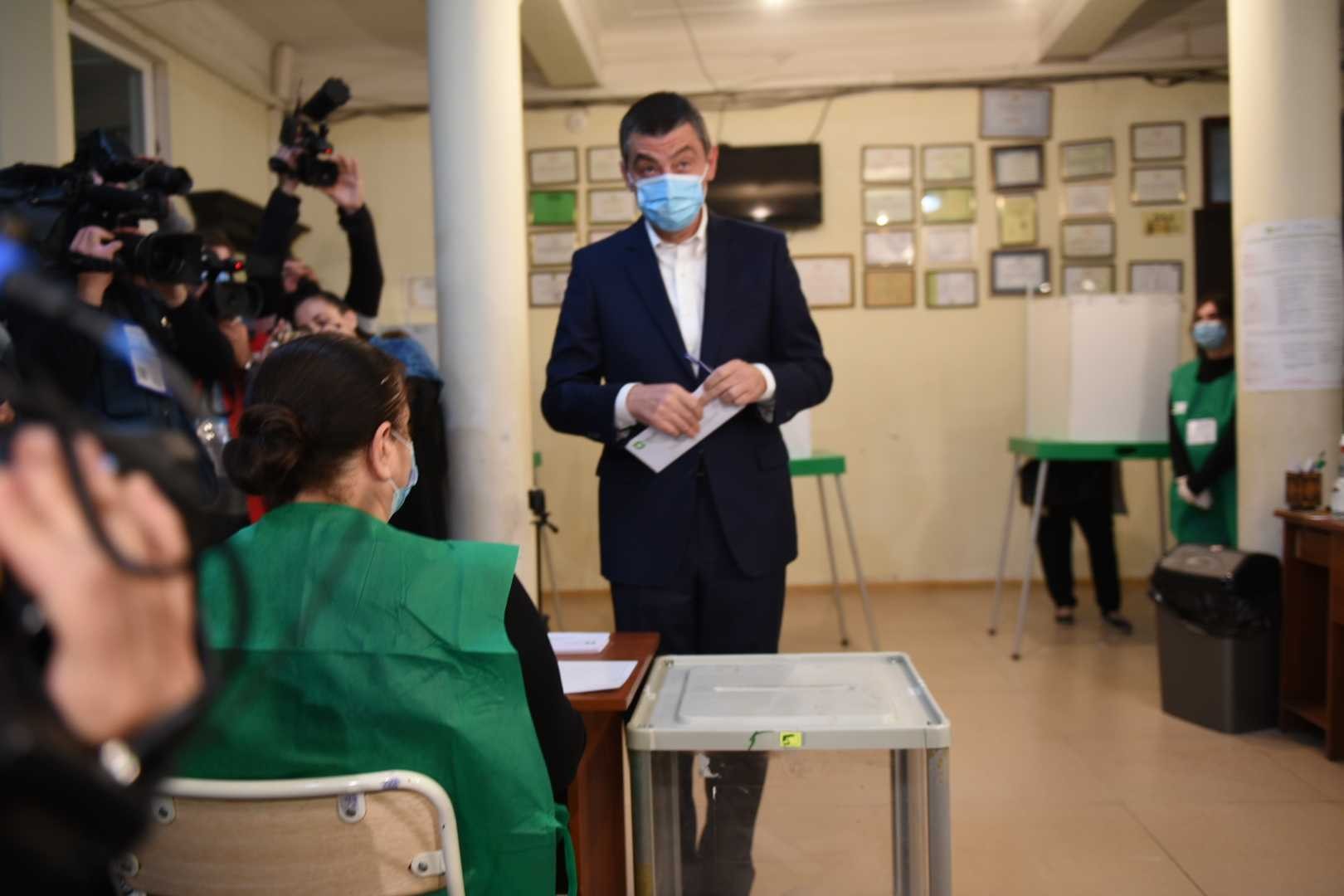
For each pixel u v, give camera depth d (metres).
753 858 1.34
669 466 1.73
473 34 2.58
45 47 3.45
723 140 5.22
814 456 4.03
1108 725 3.08
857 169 5.20
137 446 0.37
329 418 0.93
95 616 0.35
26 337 1.61
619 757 1.67
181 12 4.22
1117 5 4.35
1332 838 2.27
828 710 1.32
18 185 1.79
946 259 5.19
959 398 5.22
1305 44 2.91
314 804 0.86
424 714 0.87
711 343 1.78
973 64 5.09
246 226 4.58
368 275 2.87
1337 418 2.97
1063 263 5.12
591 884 1.39
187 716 0.36
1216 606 3.00
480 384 2.60
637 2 4.77
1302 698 2.97
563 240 5.29
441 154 2.61
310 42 5.09
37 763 0.31
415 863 0.87
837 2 4.84
